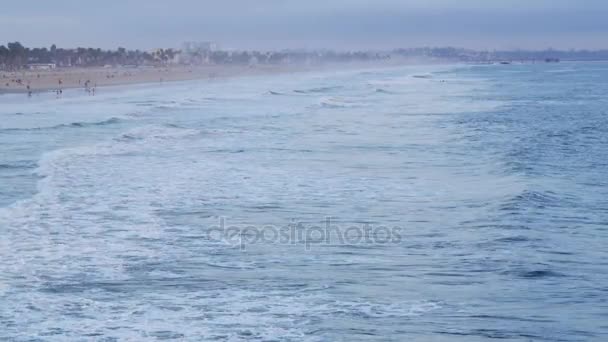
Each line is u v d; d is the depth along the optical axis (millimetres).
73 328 15812
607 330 15953
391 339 15352
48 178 33875
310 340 15266
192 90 127562
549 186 32188
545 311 17047
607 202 29078
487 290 18484
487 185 33156
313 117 69438
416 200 29969
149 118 68688
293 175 35875
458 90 128375
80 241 22953
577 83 158000
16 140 49688
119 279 19266
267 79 195250
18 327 15852
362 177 35531
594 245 22719
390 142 49531
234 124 62281
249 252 22078
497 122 64812
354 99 100438
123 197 29812
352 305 17359
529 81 171750
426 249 22391
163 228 24844
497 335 15633
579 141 49938
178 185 32656
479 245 22734
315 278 19484
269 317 16562
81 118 67250
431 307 17266
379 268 20422
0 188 32125
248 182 33750
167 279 19312
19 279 19125
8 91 122500
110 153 43000
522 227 24812
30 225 24828
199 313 16781
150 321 16266
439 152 44531
